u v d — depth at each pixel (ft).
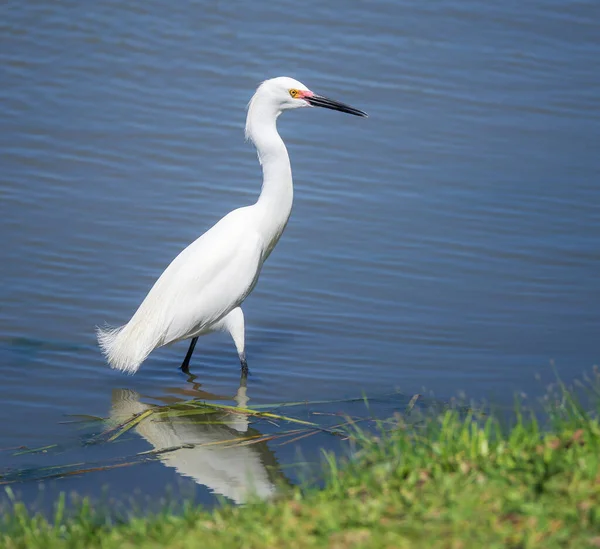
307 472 28.68
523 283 46.01
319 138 59.88
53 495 27.99
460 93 65.16
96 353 40.27
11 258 47.32
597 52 71.00
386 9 75.41
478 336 41.24
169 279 38.81
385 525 19.98
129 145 58.29
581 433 23.58
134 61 67.51
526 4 77.10
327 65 67.82
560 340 40.65
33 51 68.03
